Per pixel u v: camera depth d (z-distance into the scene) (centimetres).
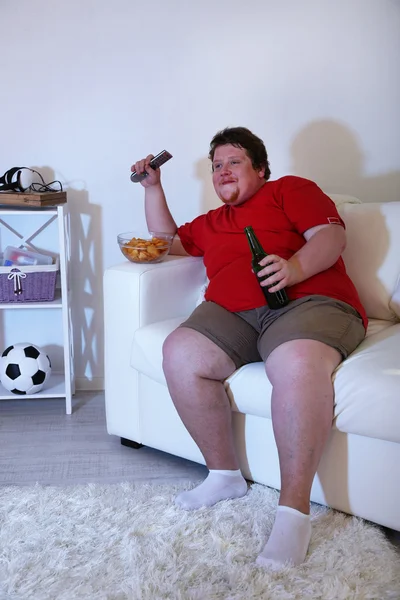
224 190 208
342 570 151
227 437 183
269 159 269
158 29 257
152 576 148
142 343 202
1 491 187
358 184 273
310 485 160
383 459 163
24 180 247
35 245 273
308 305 184
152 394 208
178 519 172
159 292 213
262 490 188
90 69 258
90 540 163
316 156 270
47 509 176
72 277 273
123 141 265
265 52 260
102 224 271
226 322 190
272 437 183
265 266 185
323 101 265
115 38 257
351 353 180
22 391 253
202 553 158
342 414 163
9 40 254
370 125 268
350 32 260
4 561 154
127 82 260
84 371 282
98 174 267
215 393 181
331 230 193
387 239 216
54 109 261
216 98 263
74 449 222
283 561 152
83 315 277
